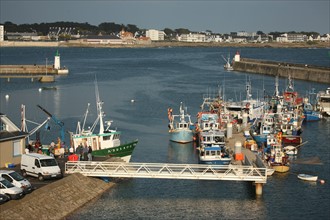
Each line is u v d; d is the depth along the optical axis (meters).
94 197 55.50
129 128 97.94
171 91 155.88
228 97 144.38
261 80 199.12
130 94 147.62
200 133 81.75
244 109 109.75
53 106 123.38
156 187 60.06
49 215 48.12
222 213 52.28
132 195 57.00
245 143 80.19
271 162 69.00
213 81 191.25
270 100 126.12
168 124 102.25
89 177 58.28
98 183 58.44
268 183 62.75
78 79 194.38
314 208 54.09
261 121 93.75
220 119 94.75
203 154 68.62
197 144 85.50
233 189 60.03
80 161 60.25
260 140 83.25
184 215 51.53
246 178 57.41
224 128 93.38
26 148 63.84
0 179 48.16
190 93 151.38
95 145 68.56
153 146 83.44
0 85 172.62
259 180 57.34
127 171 58.53
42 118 105.69
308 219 51.06
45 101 132.12
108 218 49.91
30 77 196.75
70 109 118.81
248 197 57.38
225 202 55.59
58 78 199.12
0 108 119.06
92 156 65.25
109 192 57.81
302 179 64.19
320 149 83.56
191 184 61.56
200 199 56.38
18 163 61.06
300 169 69.69
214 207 53.91
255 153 73.06
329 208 54.09
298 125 97.88
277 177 65.56
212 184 61.62
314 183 62.94
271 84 183.00
